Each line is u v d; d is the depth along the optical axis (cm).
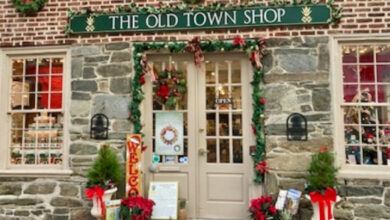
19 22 538
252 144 495
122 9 516
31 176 514
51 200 508
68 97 520
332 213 439
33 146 529
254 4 494
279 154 477
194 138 507
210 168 504
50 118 529
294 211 441
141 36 515
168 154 508
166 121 512
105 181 459
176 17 508
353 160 476
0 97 531
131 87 509
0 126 527
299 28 489
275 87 486
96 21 520
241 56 507
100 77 515
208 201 500
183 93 516
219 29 502
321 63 480
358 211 459
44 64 538
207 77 513
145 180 509
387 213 453
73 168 507
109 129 506
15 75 539
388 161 470
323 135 471
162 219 470
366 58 485
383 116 478
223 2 501
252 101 495
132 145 484
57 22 531
